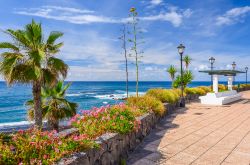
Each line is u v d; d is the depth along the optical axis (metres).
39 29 12.73
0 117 36.47
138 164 6.20
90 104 49.78
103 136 5.77
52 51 13.24
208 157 6.82
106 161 5.38
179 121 12.41
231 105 19.80
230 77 25.88
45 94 14.76
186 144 8.09
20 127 25.41
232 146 7.93
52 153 4.16
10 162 3.69
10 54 12.18
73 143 4.58
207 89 28.88
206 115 14.41
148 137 9.02
